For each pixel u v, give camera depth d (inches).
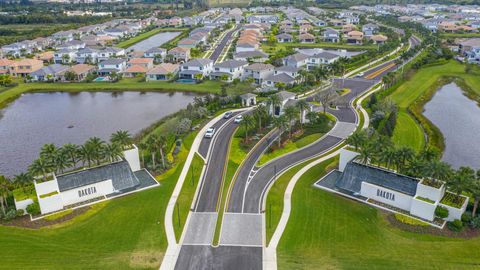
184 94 6358.3
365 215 2851.9
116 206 3048.7
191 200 3127.5
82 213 2955.2
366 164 3221.0
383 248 2504.9
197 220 2869.1
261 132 4402.1
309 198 3097.9
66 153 3181.6
